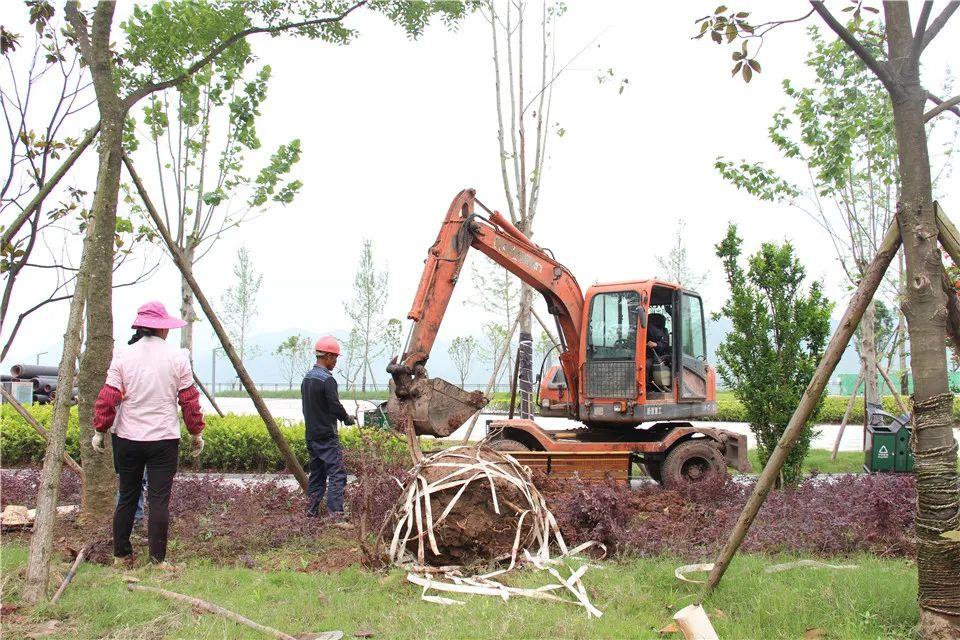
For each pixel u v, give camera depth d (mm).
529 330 12930
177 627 4273
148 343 5863
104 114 5961
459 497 5719
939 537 4133
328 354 7699
